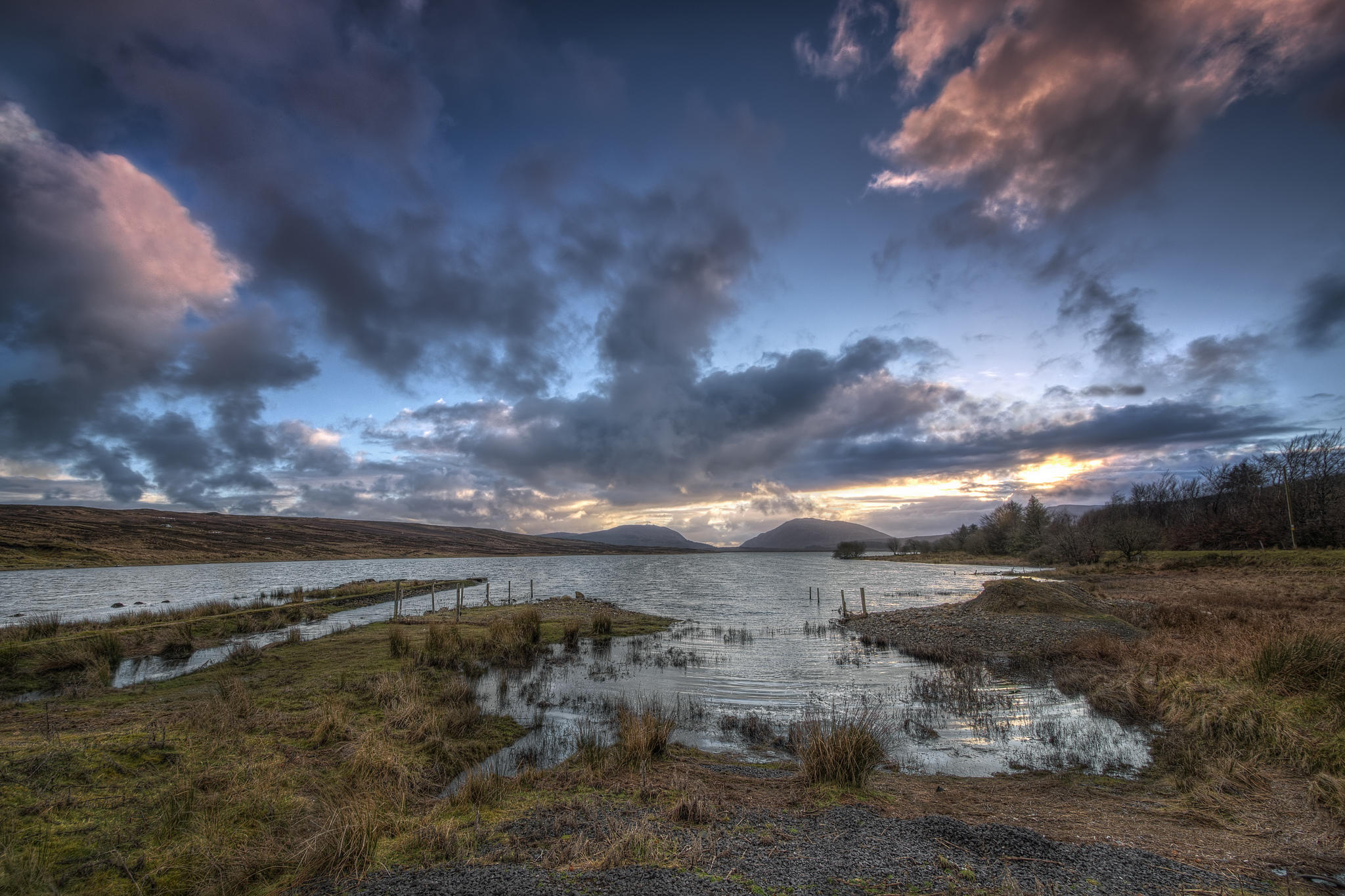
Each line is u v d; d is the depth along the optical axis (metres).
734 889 4.43
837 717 11.23
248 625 21.38
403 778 7.31
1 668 13.20
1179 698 10.64
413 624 22.38
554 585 54.78
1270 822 6.07
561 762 8.66
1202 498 84.25
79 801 5.73
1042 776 8.24
